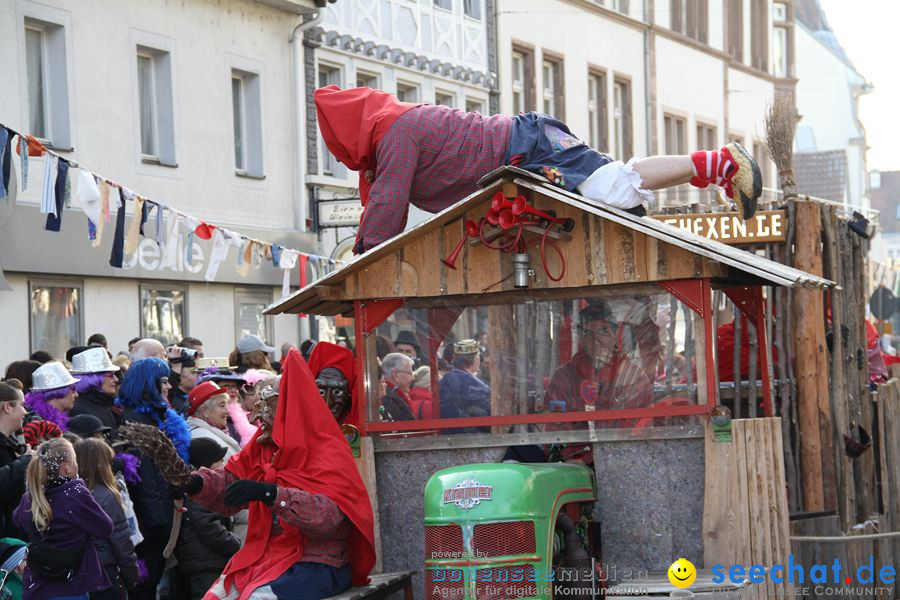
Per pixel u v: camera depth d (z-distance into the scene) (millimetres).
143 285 18062
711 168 6984
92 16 17359
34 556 6785
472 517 6043
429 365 7188
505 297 7129
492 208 6898
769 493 6652
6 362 15781
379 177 7254
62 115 16891
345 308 7867
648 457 6867
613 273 6914
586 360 7004
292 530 6508
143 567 7703
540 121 7219
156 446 6477
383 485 7211
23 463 7160
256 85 20625
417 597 7141
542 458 7211
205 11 19469
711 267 6758
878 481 10234
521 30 28625
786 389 8812
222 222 19625
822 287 6602
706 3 38938
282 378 6648
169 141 18766
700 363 6797
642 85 34656
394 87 24141
